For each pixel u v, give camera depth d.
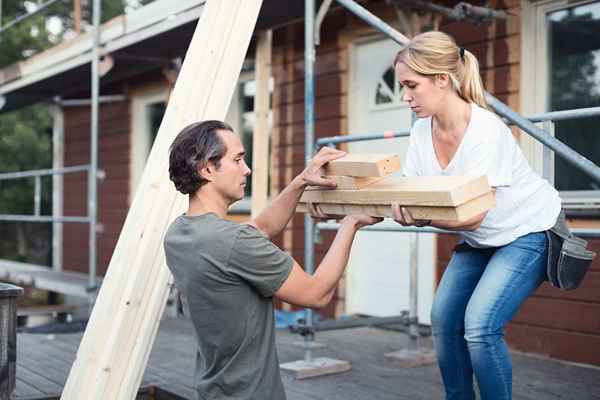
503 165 2.18
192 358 4.45
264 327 1.99
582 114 2.82
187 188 2.04
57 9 14.10
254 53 6.34
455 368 2.46
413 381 3.82
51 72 6.75
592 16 4.33
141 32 5.54
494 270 2.28
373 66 5.55
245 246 1.91
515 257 2.27
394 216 2.08
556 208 2.33
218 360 1.97
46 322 6.46
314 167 2.24
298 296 1.96
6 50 13.26
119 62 6.64
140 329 2.88
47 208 13.66
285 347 4.73
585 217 4.20
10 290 2.44
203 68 3.24
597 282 4.16
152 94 7.98
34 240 13.85
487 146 2.16
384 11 5.35
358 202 2.16
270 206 2.28
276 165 6.29
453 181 2.00
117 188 8.53
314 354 4.50
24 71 7.26
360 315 5.73
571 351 4.27
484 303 2.24
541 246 2.29
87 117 9.12
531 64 4.54
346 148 5.73
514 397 3.48
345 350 4.63
